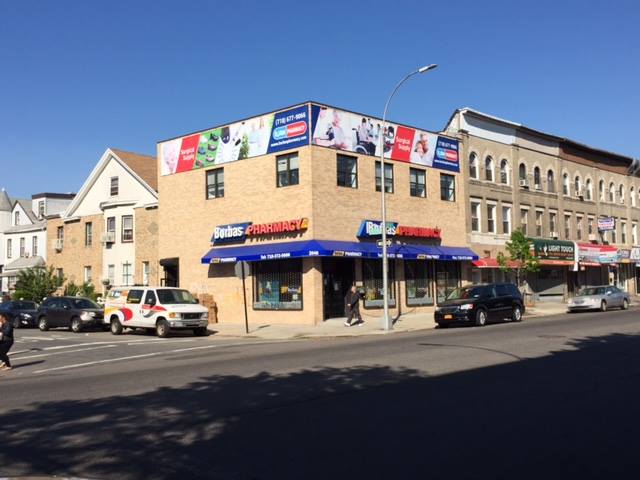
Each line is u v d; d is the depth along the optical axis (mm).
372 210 29156
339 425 7762
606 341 16422
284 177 27922
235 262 29406
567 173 43719
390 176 30312
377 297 29328
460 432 7266
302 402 9297
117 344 21422
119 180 38469
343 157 28250
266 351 17469
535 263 34000
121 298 25859
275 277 28172
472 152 35344
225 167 30469
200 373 12969
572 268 42062
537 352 14383
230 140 30312
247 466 6172
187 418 8438
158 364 15164
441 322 24344
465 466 6000
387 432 7355
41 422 8547
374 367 12727
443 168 33219
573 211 43750
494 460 6168
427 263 32125
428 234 31250
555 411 8242
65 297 28984
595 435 7031
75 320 27734
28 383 12719
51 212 49812
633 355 13602
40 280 38656
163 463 6367
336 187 27625
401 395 9586
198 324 24438
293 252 26047
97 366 15453
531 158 40094
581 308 32438
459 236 33750
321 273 26906
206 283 31062
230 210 30078
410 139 31453
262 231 28047
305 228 26594
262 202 28641
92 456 6727
